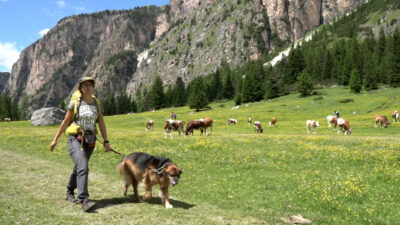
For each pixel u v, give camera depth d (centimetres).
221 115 9519
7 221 596
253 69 17825
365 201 1038
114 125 7794
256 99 14350
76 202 782
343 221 850
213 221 722
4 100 15562
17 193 855
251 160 1783
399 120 6362
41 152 2070
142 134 3412
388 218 880
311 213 904
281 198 1055
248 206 938
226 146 2231
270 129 5822
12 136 3064
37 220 619
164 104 16575
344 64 16275
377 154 1817
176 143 2469
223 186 1201
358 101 10925
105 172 1379
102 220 656
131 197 905
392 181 1266
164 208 795
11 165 1427
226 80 16625
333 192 1106
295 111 9950
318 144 2302
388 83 15200
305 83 13788
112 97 18788
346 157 1784
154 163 800
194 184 1234
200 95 12925
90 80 753
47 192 890
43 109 7056
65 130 776
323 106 10544
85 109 753
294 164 1695
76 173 783
